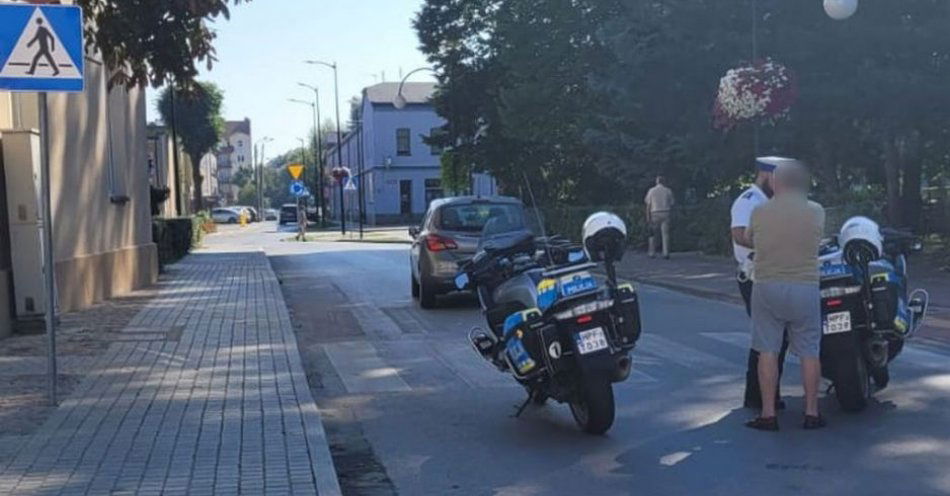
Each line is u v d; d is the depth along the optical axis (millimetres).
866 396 7820
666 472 6246
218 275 22062
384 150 76750
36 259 11797
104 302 15891
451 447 7012
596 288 7133
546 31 31719
